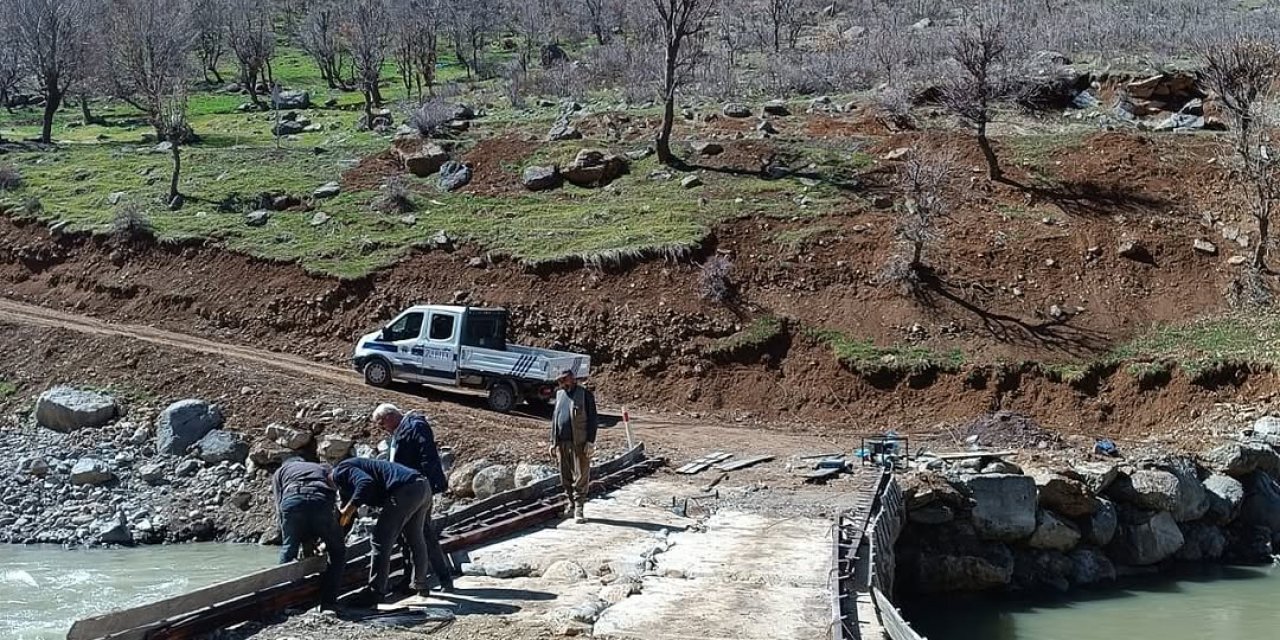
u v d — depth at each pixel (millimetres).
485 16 78625
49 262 33906
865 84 48562
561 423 15539
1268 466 22641
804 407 26734
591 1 76438
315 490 10703
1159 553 20406
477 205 34969
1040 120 39719
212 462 21906
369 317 29953
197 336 30109
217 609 9914
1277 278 29156
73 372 25234
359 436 22203
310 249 32188
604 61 58906
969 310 28594
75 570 17062
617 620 10625
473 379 24938
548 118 42969
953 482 19172
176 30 51938
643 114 42281
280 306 30578
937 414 26078
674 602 11398
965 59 36938
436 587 11797
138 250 33281
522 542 14180
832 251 30578
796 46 62688
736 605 11312
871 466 20875
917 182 30453
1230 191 32594
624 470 19859
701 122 40656
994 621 16969
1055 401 26078
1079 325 28141
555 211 34000
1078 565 19516
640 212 32969
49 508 20281
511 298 29641
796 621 10773
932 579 18438
